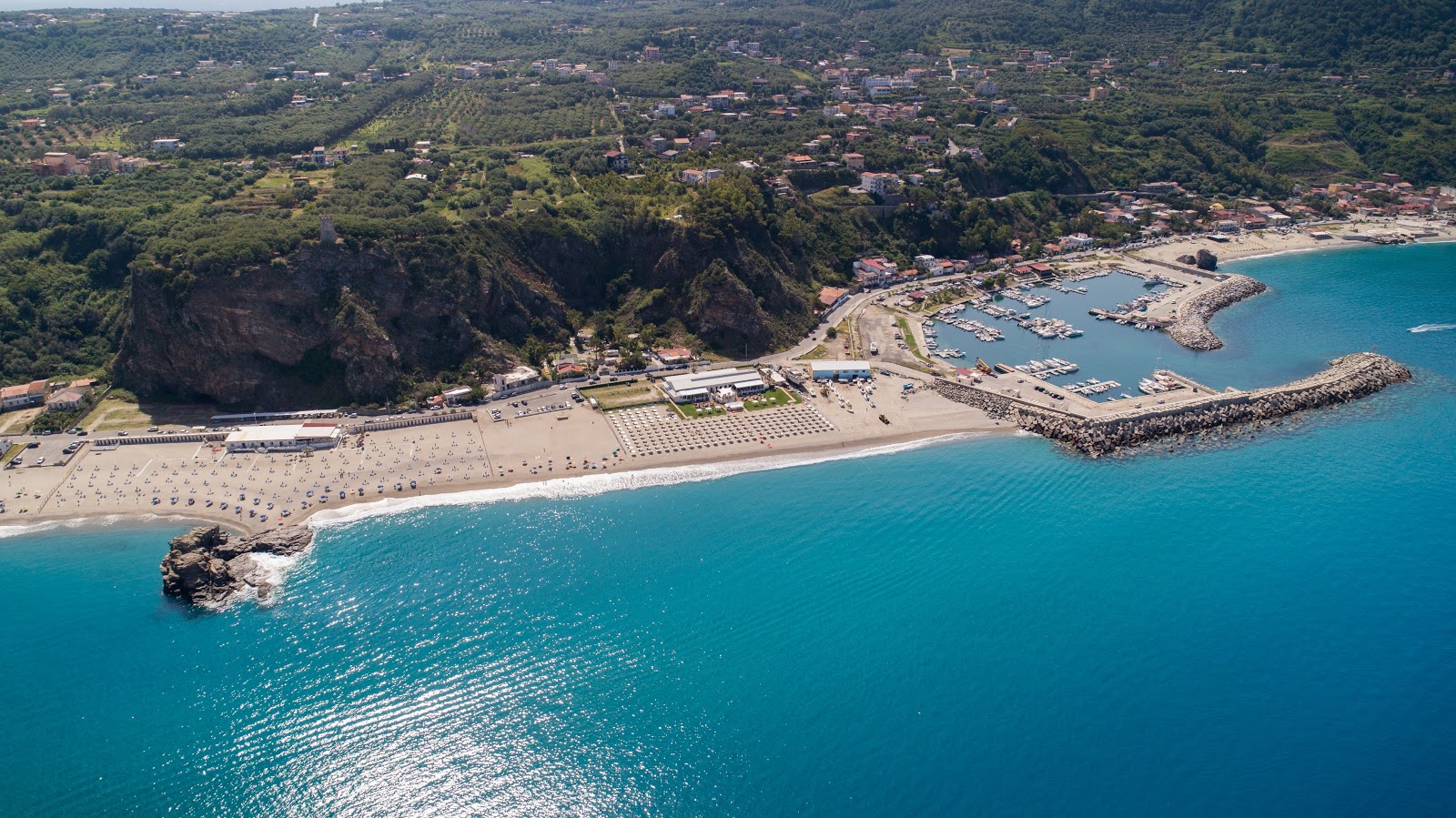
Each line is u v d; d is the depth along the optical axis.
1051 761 118.38
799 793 113.25
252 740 120.56
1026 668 133.38
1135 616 143.62
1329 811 111.56
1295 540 163.12
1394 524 167.38
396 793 113.19
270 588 148.38
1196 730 123.00
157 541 159.62
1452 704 127.12
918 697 127.75
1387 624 141.75
